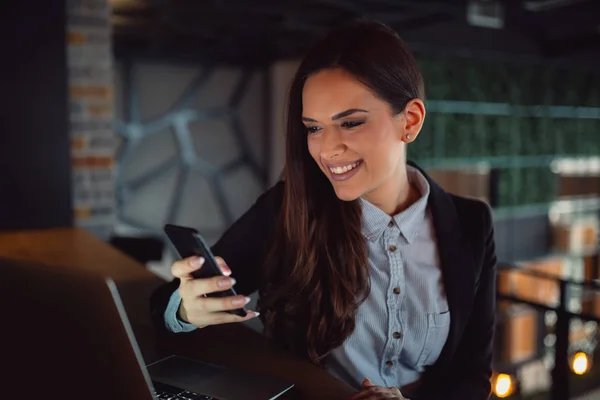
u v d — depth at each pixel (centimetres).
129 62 765
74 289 63
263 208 121
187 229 91
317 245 109
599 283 197
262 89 869
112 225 322
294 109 104
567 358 206
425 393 119
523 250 939
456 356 122
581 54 910
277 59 823
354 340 113
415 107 99
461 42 761
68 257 193
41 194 287
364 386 92
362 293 109
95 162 315
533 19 778
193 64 812
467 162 847
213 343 116
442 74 798
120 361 63
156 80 792
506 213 909
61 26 285
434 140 805
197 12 531
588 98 1004
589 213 1021
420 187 116
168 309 109
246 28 614
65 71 288
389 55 94
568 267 966
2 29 272
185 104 815
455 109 818
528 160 927
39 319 64
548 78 934
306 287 110
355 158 96
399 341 113
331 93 93
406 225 110
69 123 291
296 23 584
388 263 111
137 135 785
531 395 460
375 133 95
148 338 118
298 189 108
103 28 312
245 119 862
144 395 64
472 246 117
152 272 173
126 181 785
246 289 124
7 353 65
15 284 65
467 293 115
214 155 845
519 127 907
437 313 113
